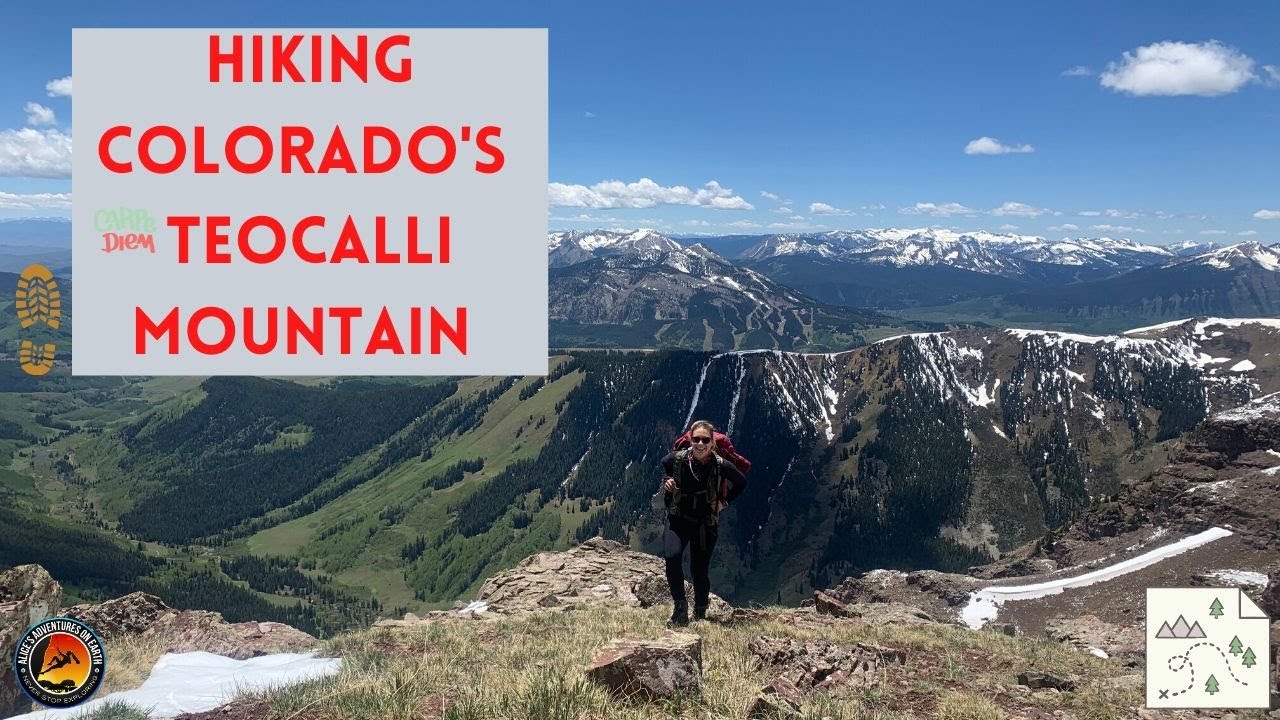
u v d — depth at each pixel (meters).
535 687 6.89
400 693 7.20
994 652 13.28
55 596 9.98
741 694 7.76
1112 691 10.54
